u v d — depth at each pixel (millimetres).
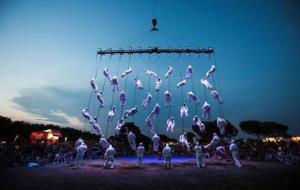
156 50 14672
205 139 31062
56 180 9031
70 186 8062
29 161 14227
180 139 14086
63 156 15922
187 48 14500
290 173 10797
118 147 22797
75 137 44406
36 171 11172
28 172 10844
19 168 12227
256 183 8648
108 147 12844
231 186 8188
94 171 11344
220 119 13242
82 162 15297
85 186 8078
